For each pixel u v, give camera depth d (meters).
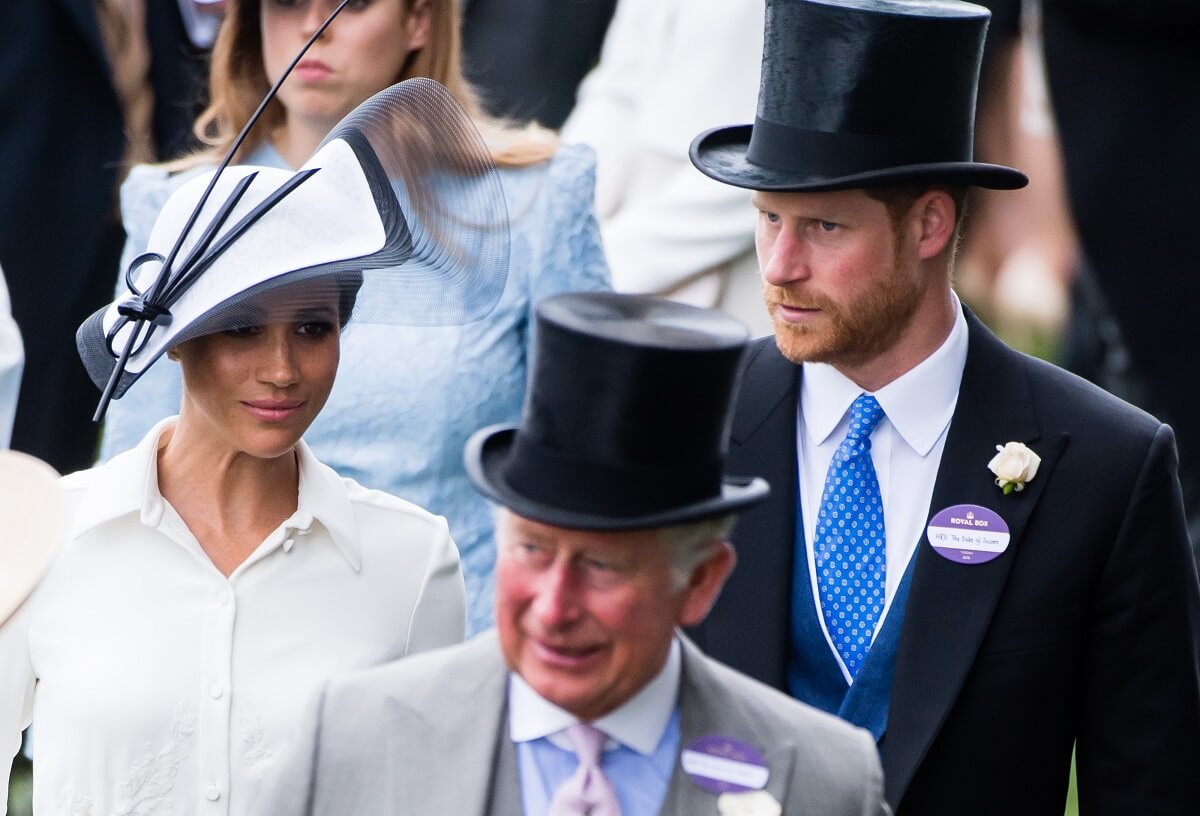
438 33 21.59
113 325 16.86
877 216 16.86
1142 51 30.45
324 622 16.89
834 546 17.56
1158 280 30.97
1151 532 17.30
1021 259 32.22
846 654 17.47
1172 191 30.77
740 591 17.62
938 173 16.77
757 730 14.38
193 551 16.67
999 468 17.25
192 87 29.12
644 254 29.53
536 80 33.09
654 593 13.50
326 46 21.06
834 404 17.66
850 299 16.91
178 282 16.27
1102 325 31.59
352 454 20.86
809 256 16.98
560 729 14.08
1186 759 17.31
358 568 17.06
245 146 21.81
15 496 16.81
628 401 13.23
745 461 17.86
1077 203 31.16
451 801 14.09
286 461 17.05
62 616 16.62
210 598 16.69
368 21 21.09
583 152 21.98
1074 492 17.33
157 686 16.44
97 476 16.98
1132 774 17.38
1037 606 17.20
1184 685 17.34
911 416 17.50
